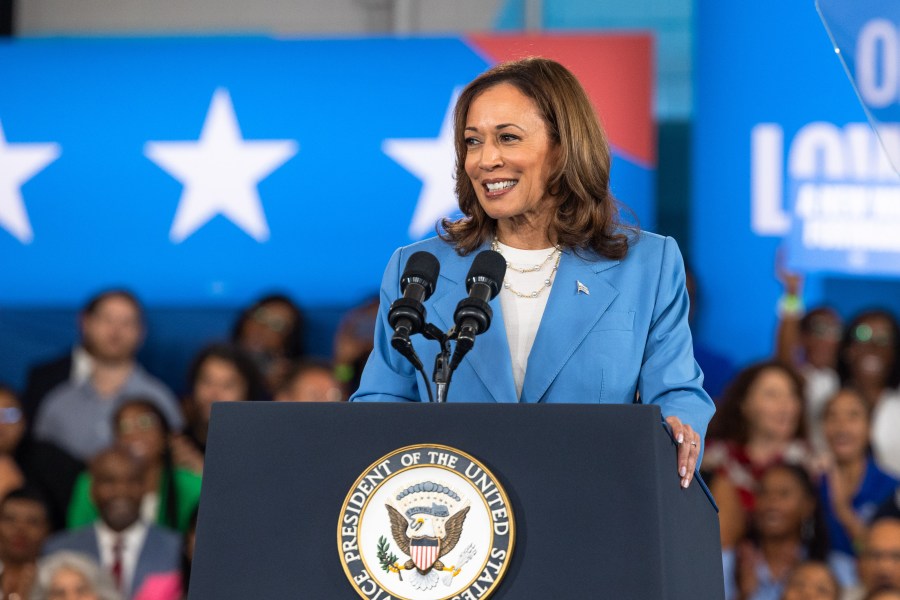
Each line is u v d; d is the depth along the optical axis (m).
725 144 17.41
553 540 4.89
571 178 6.82
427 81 17.83
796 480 15.72
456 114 7.14
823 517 15.77
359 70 17.91
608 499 4.90
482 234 7.10
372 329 17.33
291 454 5.15
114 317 17.48
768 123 17.25
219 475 5.17
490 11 19.56
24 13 19.92
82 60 18.08
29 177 17.94
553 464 4.98
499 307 6.78
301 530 5.05
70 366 17.44
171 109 17.98
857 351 16.52
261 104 17.94
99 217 17.84
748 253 17.14
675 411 6.25
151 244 17.80
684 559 5.31
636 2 18.84
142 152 17.92
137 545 16.25
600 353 6.53
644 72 17.34
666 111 18.02
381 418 5.14
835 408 16.23
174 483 16.73
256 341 17.36
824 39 17.09
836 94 17.05
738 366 16.95
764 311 16.98
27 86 18.06
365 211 17.70
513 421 5.05
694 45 17.75
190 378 17.22
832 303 16.78
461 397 6.64
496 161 6.75
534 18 19.27
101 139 17.95
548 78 6.90
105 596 15.76
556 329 6.61
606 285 6.71
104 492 16.38
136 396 17.27
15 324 17.61
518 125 6.77
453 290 6.88
